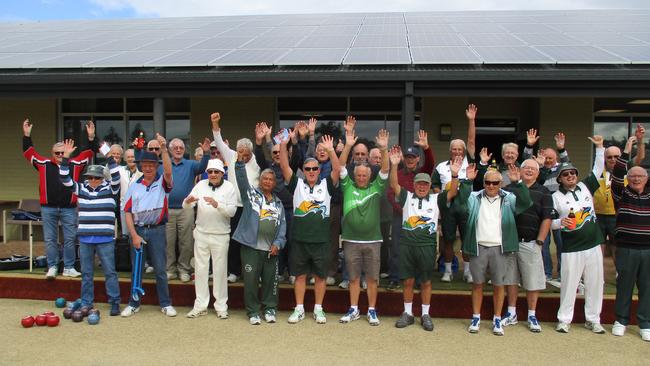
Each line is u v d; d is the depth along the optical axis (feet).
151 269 22.40
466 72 22.04
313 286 20.10
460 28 33.35
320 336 16.94
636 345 16.43
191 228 20.83
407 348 15.94
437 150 32.19
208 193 18.65
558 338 17.03
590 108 31.17
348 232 18.07
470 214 17.72
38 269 22.76
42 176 21.01
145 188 18.80
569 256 17.71
